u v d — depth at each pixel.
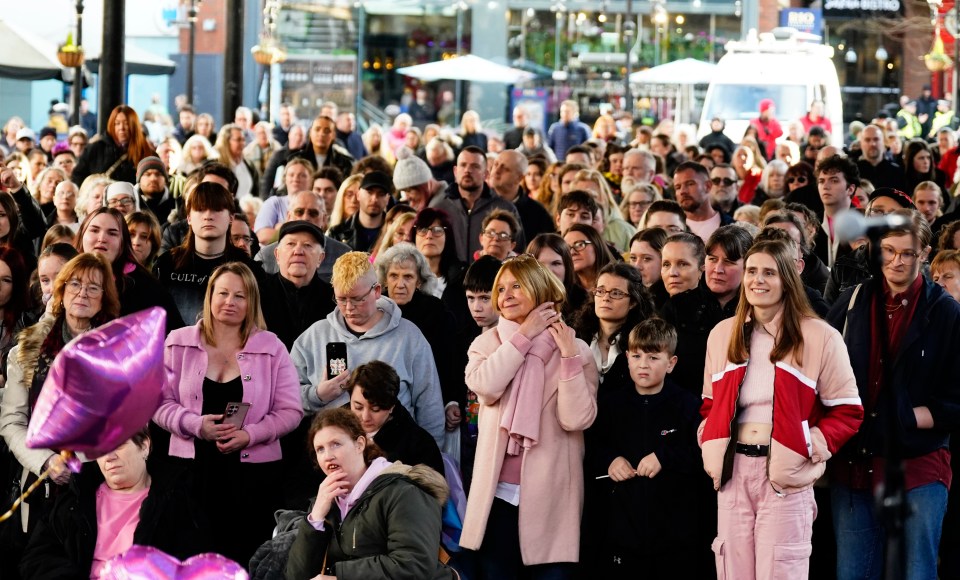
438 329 13.92
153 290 13.54
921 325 11.70
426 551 10.30
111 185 17.94
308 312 14.05
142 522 11.14
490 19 62.25
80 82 37.06
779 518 11.05
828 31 64.56
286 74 62.75
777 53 42.34
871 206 14.71
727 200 21.58
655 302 14.29
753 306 11.33
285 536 10.96
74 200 20.06
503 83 61.56
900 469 8.16
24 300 13.56
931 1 53.12
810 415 11.22
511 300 12.20
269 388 12.48
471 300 13.69
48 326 12.36
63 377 7.57
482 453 12.10
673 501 11.96
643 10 62.06
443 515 11.85
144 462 11.40
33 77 37.84
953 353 11.76
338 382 12.70
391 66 62.75
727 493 11.26
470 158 18.98
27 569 11.24
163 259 14.55
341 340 13.03
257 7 62.62
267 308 14.06
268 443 12.41
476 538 11.87
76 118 37.09
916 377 11.72
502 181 19.52
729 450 11.18
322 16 62.47
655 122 61.09
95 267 12.38
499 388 11.95
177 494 11.36
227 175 19.53
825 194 17.88
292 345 13.91
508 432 11.99
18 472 12.30
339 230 19.00
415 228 16.17
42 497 11.84
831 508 12.20
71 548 11.24
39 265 13.71
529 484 11.94
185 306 14.35
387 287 14.13
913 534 11.71
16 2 48.25
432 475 10.68
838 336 11.21
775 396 11.06
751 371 11.27
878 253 8.03
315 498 11.52
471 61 51.91
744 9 62.28
